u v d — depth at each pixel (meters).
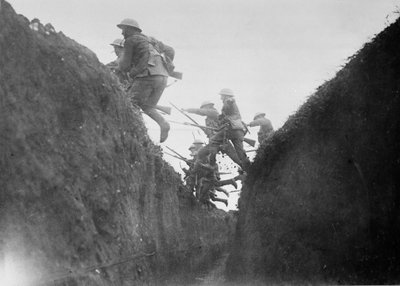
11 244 10.37
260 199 20.84
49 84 12.88
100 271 13.02
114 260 13.78
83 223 12.73
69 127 13.30
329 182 16.64
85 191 13.15
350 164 15.90
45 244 11.30
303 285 17.19
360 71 15.94
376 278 14.66
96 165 13.74
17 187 10.92
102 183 13.89
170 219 19.94
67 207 12.27
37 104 12.21
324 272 16.41
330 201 16.50
